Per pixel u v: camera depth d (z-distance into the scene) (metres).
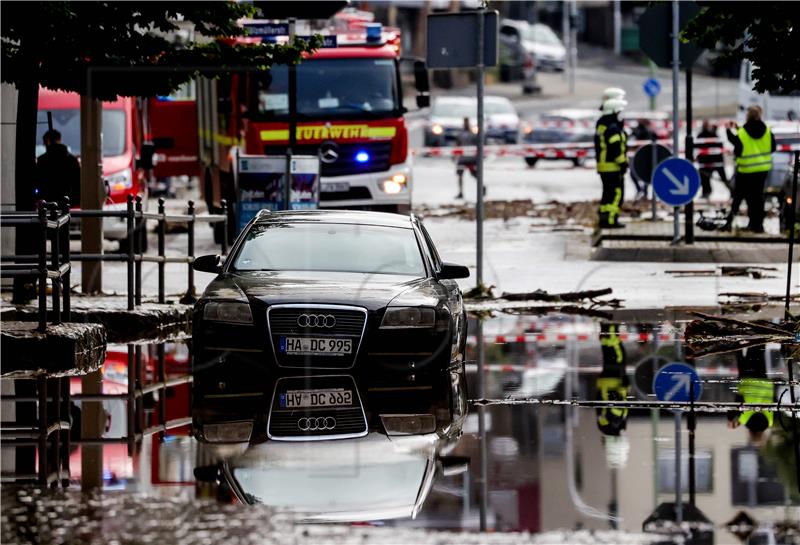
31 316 36.66
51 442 21.88
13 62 38.62
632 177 86.50
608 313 41.62
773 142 62.00
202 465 19.86
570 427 22.75
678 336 36.16
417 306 29.11
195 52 40.91
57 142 50.69
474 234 66.12
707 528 15.80
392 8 190.25
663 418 23.58
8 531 15.78
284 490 18.02
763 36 36.84
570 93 186.62
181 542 15.29
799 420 23.23
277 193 50.59
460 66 43.75
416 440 21.75
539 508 16.84
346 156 62.09
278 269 30.83
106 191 61.12
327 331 28.81
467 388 27.45
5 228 45.19
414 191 94.81
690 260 54.25
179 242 68.94
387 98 62.50
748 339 34.97
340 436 22.22
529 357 32.25
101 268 45.03
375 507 16.97
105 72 40.16
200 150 72.69
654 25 51.91
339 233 31.88
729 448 20.72
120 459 20.38
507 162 121.94
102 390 27.72
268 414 24.45
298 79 61.81
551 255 57.03
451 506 17.02
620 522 16.11
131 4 39.34
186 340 37.41
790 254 36.72
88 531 15.77
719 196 90.94
